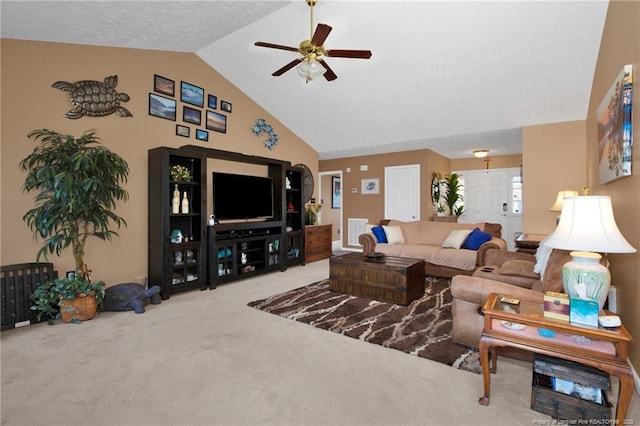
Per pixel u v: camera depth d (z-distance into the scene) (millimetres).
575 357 1562
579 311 1577
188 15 3365
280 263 5277
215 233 4293
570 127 4785
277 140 6137
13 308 2865
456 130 5516
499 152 7309
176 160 4316
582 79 3885
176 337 2648
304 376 2043
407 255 4887
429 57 3988
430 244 5262
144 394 1854
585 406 1561
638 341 1937
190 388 1913
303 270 5391
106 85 3701
